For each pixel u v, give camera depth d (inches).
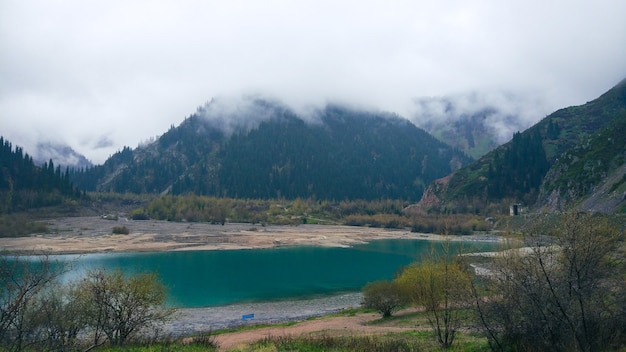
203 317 1804.9
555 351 540.1
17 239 4185.5
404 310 1679.4
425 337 930.1
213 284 2536.9
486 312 607.2
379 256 3762.3
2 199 6131.9
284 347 772.6
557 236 546.3
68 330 791.1
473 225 5861.2
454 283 697.0
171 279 2647.6
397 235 5713.6
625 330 534.0
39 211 6407.5
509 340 590.6
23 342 576.4
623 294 534.6
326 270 3056.1
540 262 531.5
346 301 2149.4
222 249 4023.1
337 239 5083.7
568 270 529.3
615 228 543.2
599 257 527.8
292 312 1916.8
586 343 513.0
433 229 6023.6
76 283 979.3
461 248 821.9
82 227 5457.7
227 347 905.5
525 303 571.8
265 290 2405.3
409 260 3521.2
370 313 1710.1
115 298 898.1
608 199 3122.5
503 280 602.5
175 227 5969.5
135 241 4303.6
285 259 3545.8
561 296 533.6
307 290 2415.1
